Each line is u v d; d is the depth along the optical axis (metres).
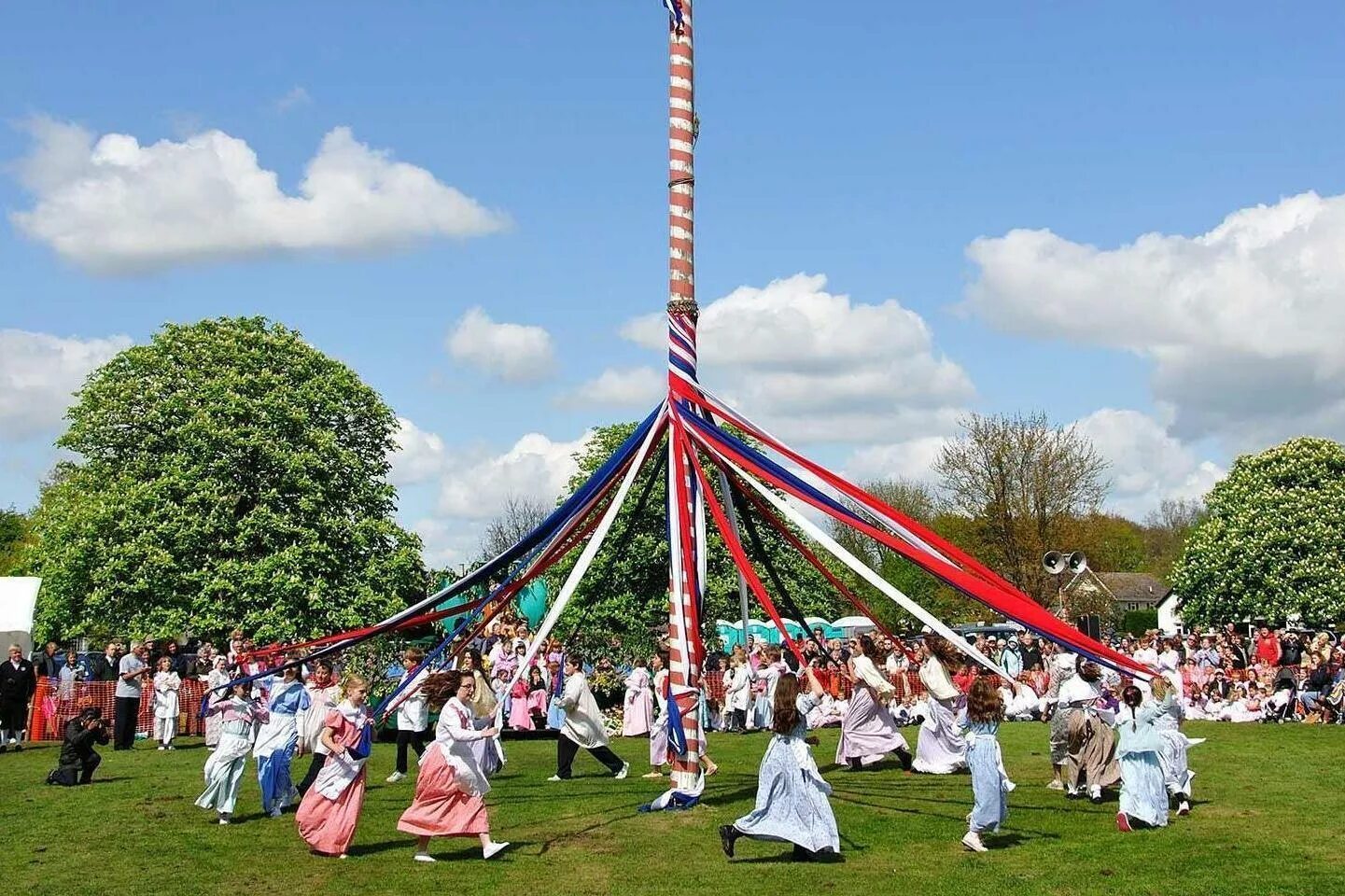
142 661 16.62
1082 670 11.34
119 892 7.48
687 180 11.59
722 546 26.14
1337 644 19.98
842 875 7.85
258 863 8.38
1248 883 7.50
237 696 10.41
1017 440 40.41
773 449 11.73
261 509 25.12
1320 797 11.09
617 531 25.81
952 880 7.69
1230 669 20.33
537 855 8.61
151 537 24.20
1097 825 9.69
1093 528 41.75
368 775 13.27
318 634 24.78
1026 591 39.53
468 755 8.55
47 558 25.50
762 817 8.38
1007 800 10.95
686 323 11.46
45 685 17.91
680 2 11.71
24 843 9.14
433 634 19.05
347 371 28.14
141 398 26.19
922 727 12.97
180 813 10.58
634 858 8.45
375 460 28.47
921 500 55.28
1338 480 34.53
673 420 11.17
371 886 7.66
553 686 18.14
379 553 26.61
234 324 27.67
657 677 13.70
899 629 40.28
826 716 18.84
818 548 30.95
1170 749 10.28
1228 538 35.19
